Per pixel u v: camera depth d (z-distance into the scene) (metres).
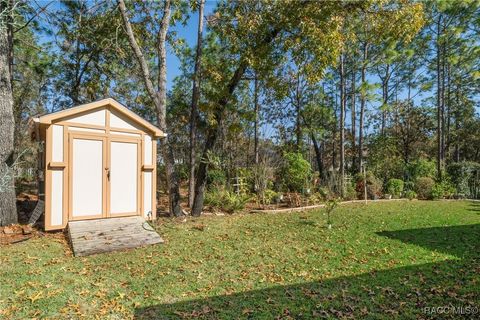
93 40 10.95
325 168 20.53
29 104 15.22
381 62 15.24
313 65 7.88
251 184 11.98
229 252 5.18
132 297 3.47
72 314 3.02
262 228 6.97
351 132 19.81
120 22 9.47
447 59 15.12
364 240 5.83
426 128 20.19
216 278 4.06
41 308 3.10
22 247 5.21
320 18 7.58
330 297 3.41
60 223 6.32
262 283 3.88
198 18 9.09
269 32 8.36
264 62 8.33
